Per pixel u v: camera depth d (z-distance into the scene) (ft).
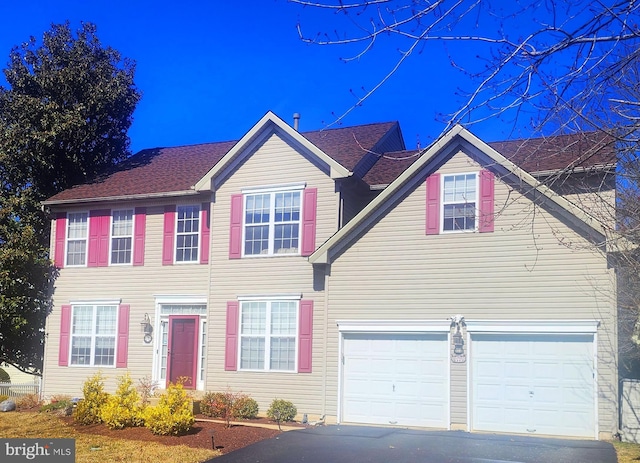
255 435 53.62
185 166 84.58
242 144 69.87
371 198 71.20
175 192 74.84
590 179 53.78
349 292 62.13
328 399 61.72
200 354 72.43
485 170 58.13
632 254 45.11
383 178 70.85
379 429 56.54
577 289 53.88
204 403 63.00
